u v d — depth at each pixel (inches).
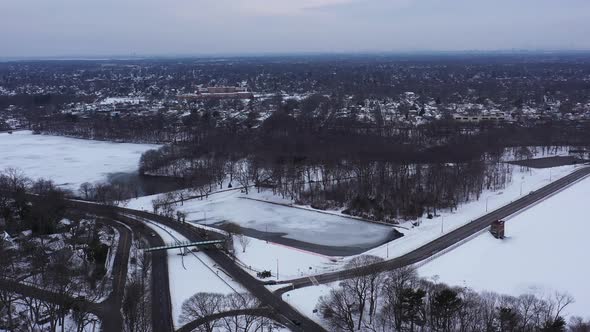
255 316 5595.5
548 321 5295.3
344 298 5831.7
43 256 7121.1
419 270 7322.8
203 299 5885.8
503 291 6673.2
